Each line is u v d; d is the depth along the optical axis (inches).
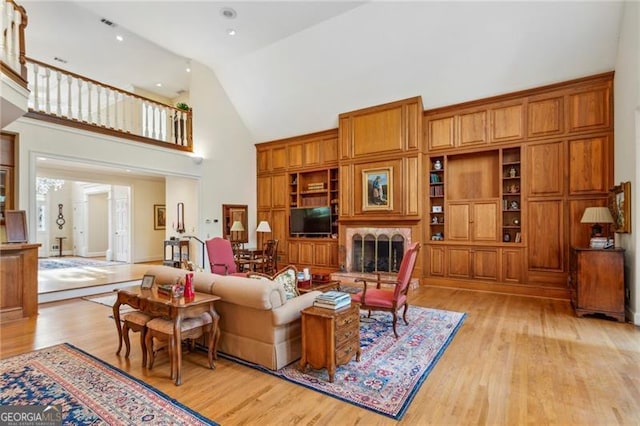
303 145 313.7
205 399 89.7
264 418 81.3
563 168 200.7
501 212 221.3
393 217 248.5
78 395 91.3
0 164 179.0
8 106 126.8
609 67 185.8
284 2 196.4
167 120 277.1
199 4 198.7
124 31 232.1
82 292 215.5
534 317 164.1
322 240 299.4
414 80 233.0
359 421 80.3
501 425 78.4
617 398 89.7
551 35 184.5
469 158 240.8
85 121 213.5
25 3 199.3
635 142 149.0
